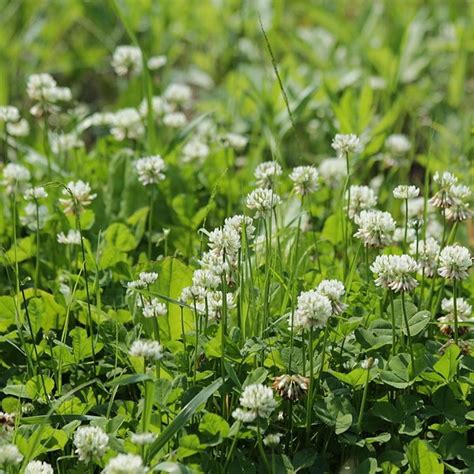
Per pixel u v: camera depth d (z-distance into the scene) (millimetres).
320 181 7535
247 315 5094
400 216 7492
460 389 4738
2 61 10734
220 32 11695
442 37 11672
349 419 4566
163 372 4832
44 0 12148
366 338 4930
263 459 4340
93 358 5090
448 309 5250
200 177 7707
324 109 9219
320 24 12477
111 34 11664
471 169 7246
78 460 4465
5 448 4047
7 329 5469
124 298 5914
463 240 6949
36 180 7762
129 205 7090
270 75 9922
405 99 9594
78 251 6332
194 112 10680
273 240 6016
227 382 4703
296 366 4832
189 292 4785
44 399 4871
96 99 11523
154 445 4148
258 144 8594
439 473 4406
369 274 5922
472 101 10305
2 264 6375
